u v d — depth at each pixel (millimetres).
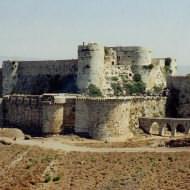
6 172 109375
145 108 154750
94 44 160500
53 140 134125
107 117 135750
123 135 138125
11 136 141000
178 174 98812
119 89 165375
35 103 154125
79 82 161750
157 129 149125
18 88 183500
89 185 98812
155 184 95812
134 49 171875
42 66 179375
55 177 103500
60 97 142750
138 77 171375
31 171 108125
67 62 172750
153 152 111250
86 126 139500
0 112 161125
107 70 166250
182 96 165000
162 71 178625
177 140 127875
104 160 108688
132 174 101000
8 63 187125
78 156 112438
